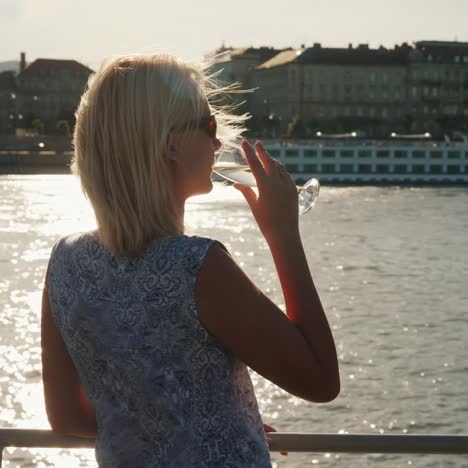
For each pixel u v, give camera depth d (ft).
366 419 83.20
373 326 128.16
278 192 7.75
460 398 90.12
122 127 7.43
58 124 509.35
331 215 299.17
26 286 164.14
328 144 402.93
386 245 231.50
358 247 228.43
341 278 180.86
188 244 7.23
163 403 7.28
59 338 8.17
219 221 284.00
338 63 571.28
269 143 412.16
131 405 7.45
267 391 88.12
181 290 7.18
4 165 467.11
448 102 582.35
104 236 7.45
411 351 110.73
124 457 7.52
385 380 96.02
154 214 7.41
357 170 391.24
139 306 7.29
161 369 7.28
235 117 7.89
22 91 588.50
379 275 184.85
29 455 65.05
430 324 130.00
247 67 618.44
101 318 7.43
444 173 397.80
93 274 7.55
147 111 7.43
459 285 171.73
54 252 7.98
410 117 572.92
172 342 7.26
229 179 8.04
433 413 85.61
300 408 84.38
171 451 7.32
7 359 104.01
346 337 119.65
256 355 7.19
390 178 394.73
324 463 64.75
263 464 7.37
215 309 7.16
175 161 7.57
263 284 175.11
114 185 7.43
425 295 159.33
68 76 590.14
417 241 239.71
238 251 217.36
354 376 97.60
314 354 7.30
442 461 65.16
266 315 7.18
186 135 7.54
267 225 7.73
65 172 467.52
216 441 7.27
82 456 65.41
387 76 576.61
